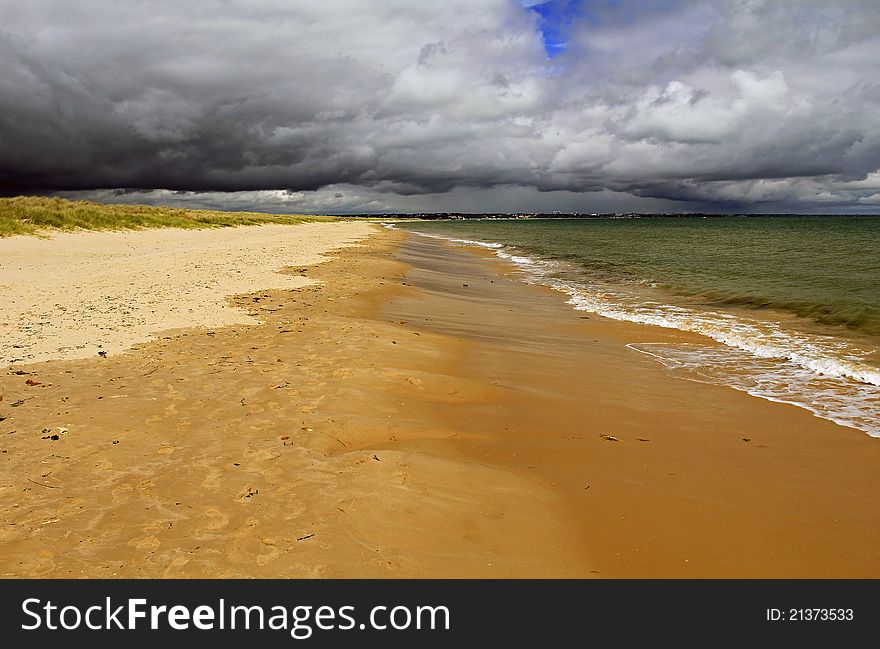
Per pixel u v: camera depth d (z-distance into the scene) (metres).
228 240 37.62
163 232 39.34
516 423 6.79
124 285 14.84
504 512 4.62
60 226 31.02
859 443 6.35
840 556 4.18
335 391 7.08
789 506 4.90
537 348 10.85
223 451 5.33
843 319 13.04
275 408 6.45
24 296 12.62
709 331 12.29
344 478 4.88
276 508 4.38
